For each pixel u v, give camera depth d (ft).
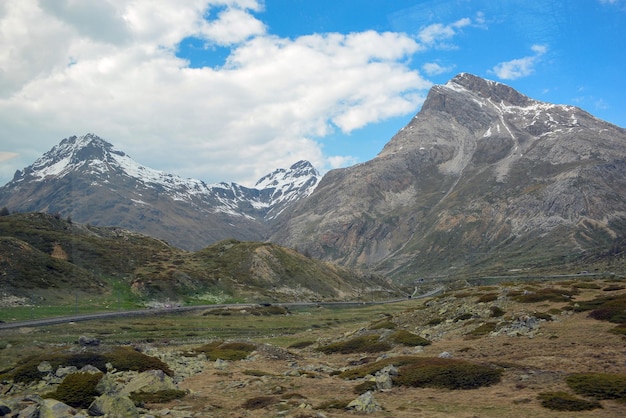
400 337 246.68
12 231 607.37
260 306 594.24
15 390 148.87
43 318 388.98
